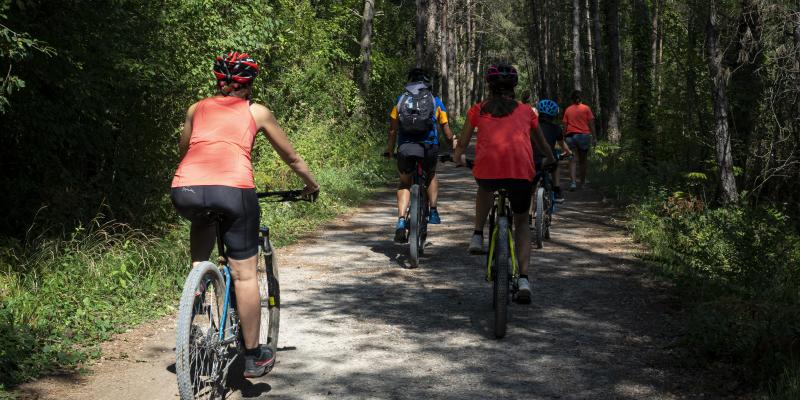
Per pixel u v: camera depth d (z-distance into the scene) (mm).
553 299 6828
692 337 5262
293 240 9781
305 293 7117
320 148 15500
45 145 8336
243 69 4328
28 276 6457
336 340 5688
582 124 15609
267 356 4566
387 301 6828
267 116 4344
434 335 5805
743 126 11094
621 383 4730
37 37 7422
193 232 4520
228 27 11055
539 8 46969
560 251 9070
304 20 18281
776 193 10812
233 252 4281
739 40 10500
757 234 7695
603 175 16938
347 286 7387
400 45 36031
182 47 9867
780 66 9883
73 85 7816
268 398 4539
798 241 7867
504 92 6207
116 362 5117
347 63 26000
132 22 8594
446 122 8273
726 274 6930
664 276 7500
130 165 9492
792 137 10227
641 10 21578
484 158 5996
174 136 10188
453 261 8562
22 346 5008
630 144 16328
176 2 9680
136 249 7516
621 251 9016
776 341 4824
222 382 4359
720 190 10773
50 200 8172
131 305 6324
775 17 9836
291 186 12703
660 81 15039
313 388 4711
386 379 4867
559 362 5152
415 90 8125
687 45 13047
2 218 7949
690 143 13422
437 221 8719
